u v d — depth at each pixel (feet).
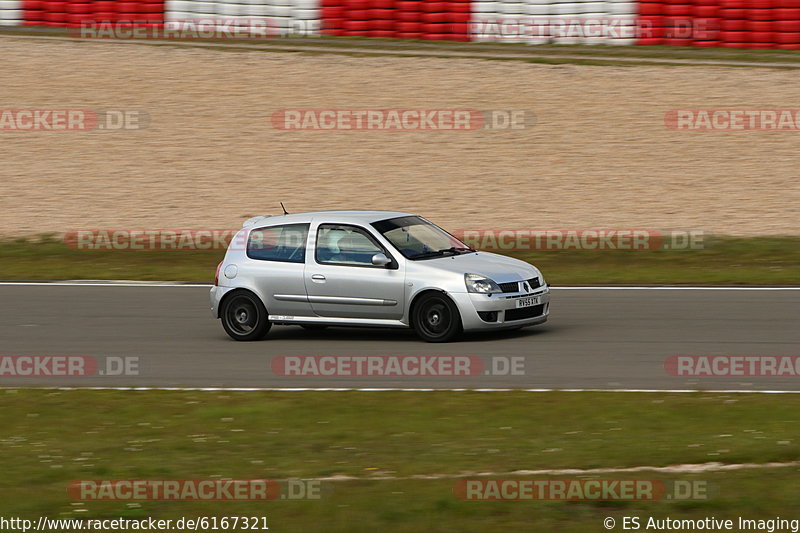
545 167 260.21
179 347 138.92
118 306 168.25
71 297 176.24
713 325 145.69
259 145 276.82
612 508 75.15
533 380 116.88
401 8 331.77
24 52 327.67
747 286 177.17
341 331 148.36
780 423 96.58
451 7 328.29
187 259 210.38
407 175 258.16
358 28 335.67
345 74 304.91
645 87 289.74
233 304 143.43
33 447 94.53
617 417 100.32
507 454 89.40
